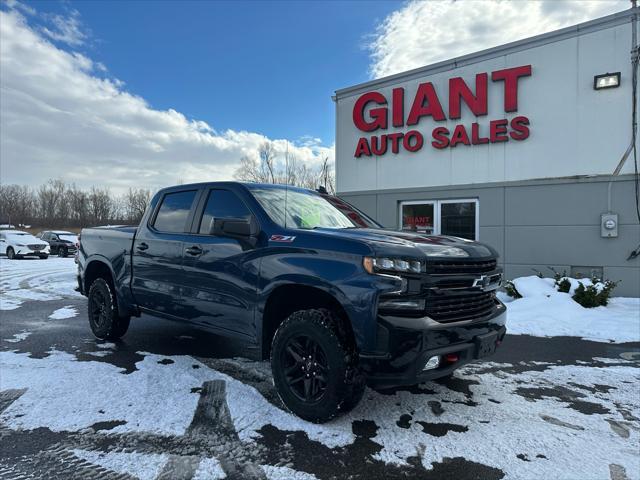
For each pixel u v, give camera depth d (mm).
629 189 7902
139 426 3193
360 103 10898
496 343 3506
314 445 2936
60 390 3875
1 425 3197
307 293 3449
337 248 3170
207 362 4730
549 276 8617
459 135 9484
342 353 3074
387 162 10562
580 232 8328
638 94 7801
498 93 9078
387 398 3770
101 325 5512
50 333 6109
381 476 2578
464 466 2686
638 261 7855
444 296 3086
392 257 2938
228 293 3875
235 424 3234
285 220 3842
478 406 3605
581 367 4641
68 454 2799
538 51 8641
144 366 4574
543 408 3566
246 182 4277
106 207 75000
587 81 8211
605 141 8094
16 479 2514
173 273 4469
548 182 8594
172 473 2590
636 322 6430
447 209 9844
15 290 10992
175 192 4848
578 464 2699
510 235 9016
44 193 79250
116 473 2584
